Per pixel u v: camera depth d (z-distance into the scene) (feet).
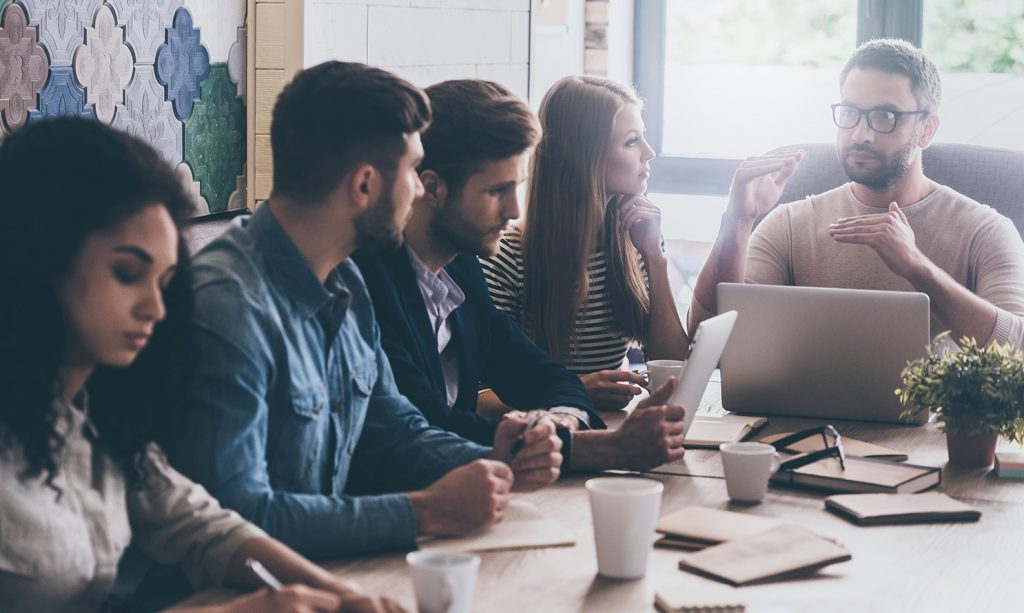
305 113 4.98
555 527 4.99
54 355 3.91
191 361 4.52
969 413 6.02
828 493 5.67
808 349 7.00
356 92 4.96
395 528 4.70
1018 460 5.96
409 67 10.84
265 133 9.46
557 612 4.12
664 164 15.80
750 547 4.66
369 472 5.76
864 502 5.35
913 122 9.20
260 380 4.79
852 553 4.79
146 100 8.30
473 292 7.13
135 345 4.03
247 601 3.66
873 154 9.25
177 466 4.64
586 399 6.93
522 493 5.53
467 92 6.43
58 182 3.81
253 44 9.39
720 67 15.58
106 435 4.30
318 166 4.98
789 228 9.75
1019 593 4.38
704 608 4.07
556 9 14.61
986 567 4.66
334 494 5.41
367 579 4.44
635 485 4.61
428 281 6.68
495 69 12.28
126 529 4.40
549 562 4.63
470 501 4.81
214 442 4.63
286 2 9.22
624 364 9.12
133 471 4.40
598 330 8.39
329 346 5.30
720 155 15.72
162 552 4.48
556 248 8.16
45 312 3.87
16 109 7.19
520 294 8.27
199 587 4.43
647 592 4.33
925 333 6.81
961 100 14.55
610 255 8.39
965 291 8.43
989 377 5.99
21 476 3.95
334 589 4.10
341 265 5.65
